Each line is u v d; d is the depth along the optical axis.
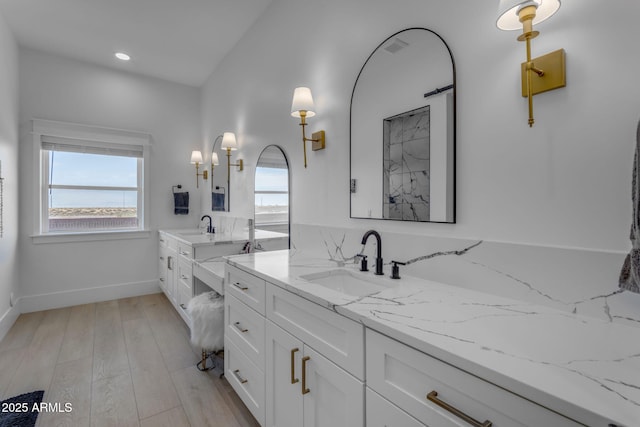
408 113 1.39
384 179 1.51
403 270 1.39
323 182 1.92
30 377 1.98
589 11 0.88
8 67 2.75
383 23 1.53
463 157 1.19
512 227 1.05
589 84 0.88
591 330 0.79
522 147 1.03
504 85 1.07
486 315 0.89
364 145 1.62
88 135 3.47
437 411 0.71
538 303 0.97
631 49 0.82
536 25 0.99
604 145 0.86
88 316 3.06
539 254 0.97
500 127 1.08
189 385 1.91
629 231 0.82
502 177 1.08
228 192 3.33
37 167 3.21
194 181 4.17
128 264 3.74
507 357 0.65
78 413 1.64
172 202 4.03
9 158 2.77
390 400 0.81
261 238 2.61
